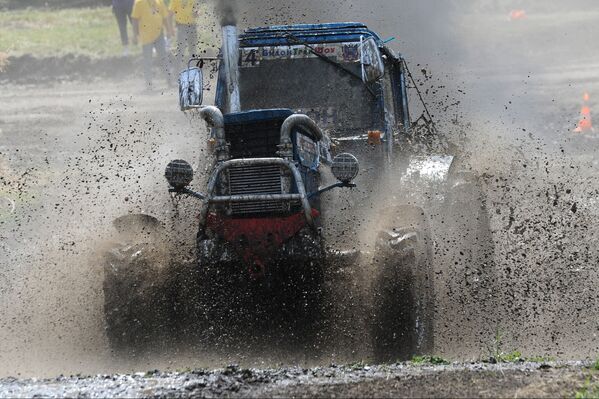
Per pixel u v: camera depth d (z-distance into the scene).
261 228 24.23
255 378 19.33
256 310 24.17
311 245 24.11
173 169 24.31
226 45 28.09
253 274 24.23
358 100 29.27
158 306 24.00
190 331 24.09
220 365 23.83
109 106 66.94
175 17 73.81
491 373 19.16
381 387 18.03
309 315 23.88
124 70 81.19
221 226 24.41
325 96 29.39
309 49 29.50
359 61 29.33
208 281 24.33
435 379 18.64
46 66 81.00
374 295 23.14
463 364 21.03
